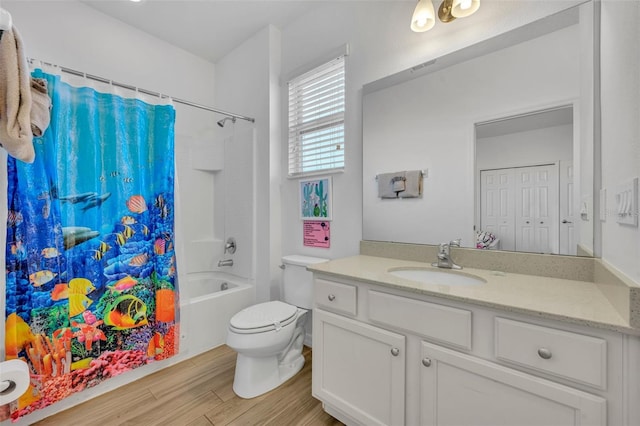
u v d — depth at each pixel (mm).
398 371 1133
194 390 1670
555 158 1198
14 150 1157
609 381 731
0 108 1118
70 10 2021
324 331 1414
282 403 1556
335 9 2008
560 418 794
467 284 1304
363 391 1256
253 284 2430
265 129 2355
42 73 1434
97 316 1632
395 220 1699
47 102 1368
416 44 1625
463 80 1455
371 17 1817
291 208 2311
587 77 1126
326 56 2021
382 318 1186
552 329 807
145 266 1832
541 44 1239
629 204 766
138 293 1794
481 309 934
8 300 1354
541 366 820
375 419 1212
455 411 993
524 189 1276
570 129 1162
